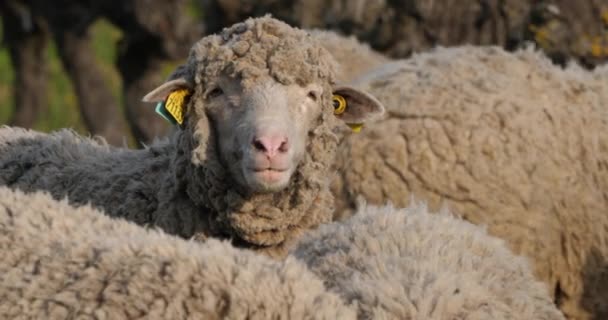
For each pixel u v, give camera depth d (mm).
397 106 16797
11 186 15898
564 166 16812
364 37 26219
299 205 14102
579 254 16812
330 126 14188
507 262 10938
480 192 16391
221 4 28562
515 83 17203
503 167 16500
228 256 9555
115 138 36719
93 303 9312
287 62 13789
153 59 33531
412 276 10164
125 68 33688
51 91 43719
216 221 14188
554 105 17141
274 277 9406
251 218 13984
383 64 19266
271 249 14219
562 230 16719
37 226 10102
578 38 24172
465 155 16469
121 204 14812
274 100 13602
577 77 17844
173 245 9648
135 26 33469
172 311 9195
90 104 36719
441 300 9891
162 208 14461
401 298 9844
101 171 15391
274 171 13273
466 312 9883
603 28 24203
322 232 11273
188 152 14148
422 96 16844
